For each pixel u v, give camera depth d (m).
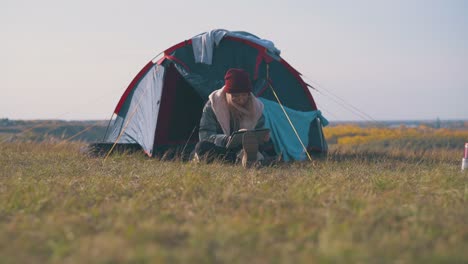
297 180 6.24
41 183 6.00
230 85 8.91
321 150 11.37
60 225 4.01
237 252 3.30
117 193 5.61
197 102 12.09
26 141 13.13
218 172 7.22
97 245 3.38
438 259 3.19
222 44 10.77
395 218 4.39
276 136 9.99
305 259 3.12
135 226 3.98
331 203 4.88
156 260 3.07
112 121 12.49
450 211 4.60
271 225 3.99
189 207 4.78
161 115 11.80
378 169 8.19
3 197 5.18
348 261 3.12
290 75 11.17
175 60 10.68
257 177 6.66
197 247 3.40
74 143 13.21
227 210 4.68
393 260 3.20
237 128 9.21
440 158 10.98
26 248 3.47
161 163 8.87
